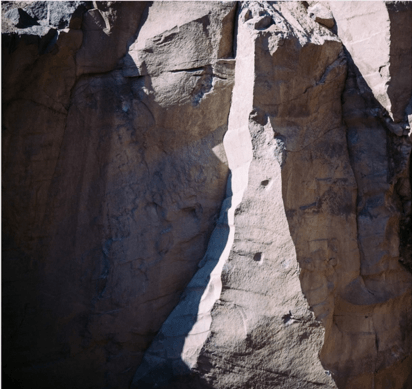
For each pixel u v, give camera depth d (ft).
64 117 9.69
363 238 9.80
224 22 9.73
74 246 9.88
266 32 8.98
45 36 9.18
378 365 9.77
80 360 9.88
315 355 8.87
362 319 9.74
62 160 9.77
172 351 9.64
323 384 8.88
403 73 9.50
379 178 9.83
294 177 9.12
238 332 8.99
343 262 9.65
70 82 9.62
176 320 9.84
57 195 9.78
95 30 9.62
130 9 9.76
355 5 9.71
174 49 9.76
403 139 9.66
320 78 9.65
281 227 8.81
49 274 9.79
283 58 9.09
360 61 9.78
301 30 9.55
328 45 9.62
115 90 9.89
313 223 9.33
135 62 9.81
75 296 9.86
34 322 9.72
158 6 9.85
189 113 9.87
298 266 8.75
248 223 8.98
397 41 9.34
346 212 9.78
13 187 9.44
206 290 9.56
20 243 9.61
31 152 9.50
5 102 9.16
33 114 9.41
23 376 9.73
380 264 9.75
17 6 9.55
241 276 8.98
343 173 9.86
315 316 8.87
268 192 8.90
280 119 9.18
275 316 8.87
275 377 9.01
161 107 9.82
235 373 9.14
